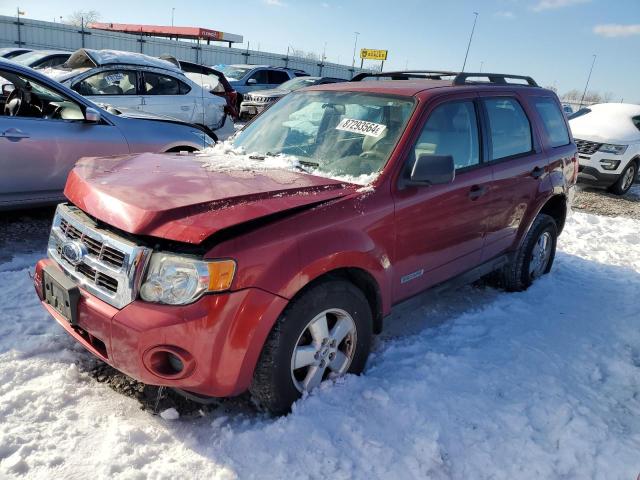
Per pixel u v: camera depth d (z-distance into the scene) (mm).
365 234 2736
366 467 2314
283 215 2479
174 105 9188
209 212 2332
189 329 2205
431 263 3340
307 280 2449
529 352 3428
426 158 2867
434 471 2342
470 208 3502
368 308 2877
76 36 29688
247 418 2639
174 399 2762
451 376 3074
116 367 2400
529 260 4508
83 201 2590
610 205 9586
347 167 3090
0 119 4672
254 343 2336
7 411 2527
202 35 37344
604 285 4887
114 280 2359
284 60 37531
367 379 2930
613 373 3295
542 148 4371
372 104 3398
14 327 3277
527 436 2586
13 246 4762
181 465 2271
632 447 2543
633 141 10305
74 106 5367
